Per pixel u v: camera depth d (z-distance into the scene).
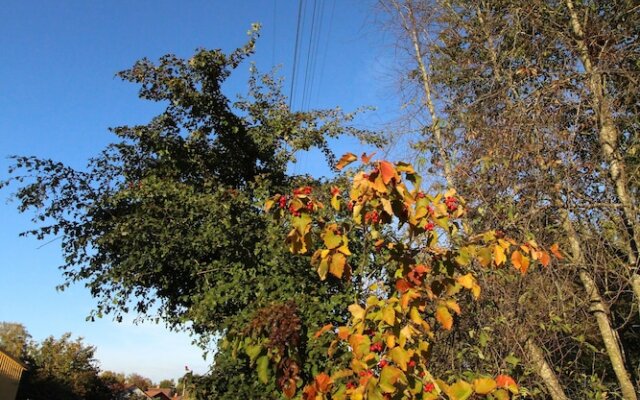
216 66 9.41
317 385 2.92
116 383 62.53
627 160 4.37
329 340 4.93
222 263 7.81
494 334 4.24
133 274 8.45
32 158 8.85
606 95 4.28
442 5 5.82
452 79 5.37
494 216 3.96
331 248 2.95
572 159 3.95
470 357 4.38
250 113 10.29
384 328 2.81
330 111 9.62
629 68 4.46
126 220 8.31
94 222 8.74
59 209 8.92
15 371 31.19
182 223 8.04
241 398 6.15
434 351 4.34
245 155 10.13
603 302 3.99
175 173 9.48
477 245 3.19
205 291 7.76
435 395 2.66
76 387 42.69
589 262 4.04
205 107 9.48
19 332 43.50
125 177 9.58
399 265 3.15
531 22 4.78
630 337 4.99
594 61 4.52
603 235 3.99
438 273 3.12
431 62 5.66
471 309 4.31
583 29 4.53
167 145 9.27
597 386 4.21
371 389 2.56
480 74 5.12
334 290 6.64
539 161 3.96
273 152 10.22
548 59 4.87
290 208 3.08
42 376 37.75
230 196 8.05
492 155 4.17
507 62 5.02
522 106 4.13
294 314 3.62
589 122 4.15
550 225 4.04
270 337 3.41
